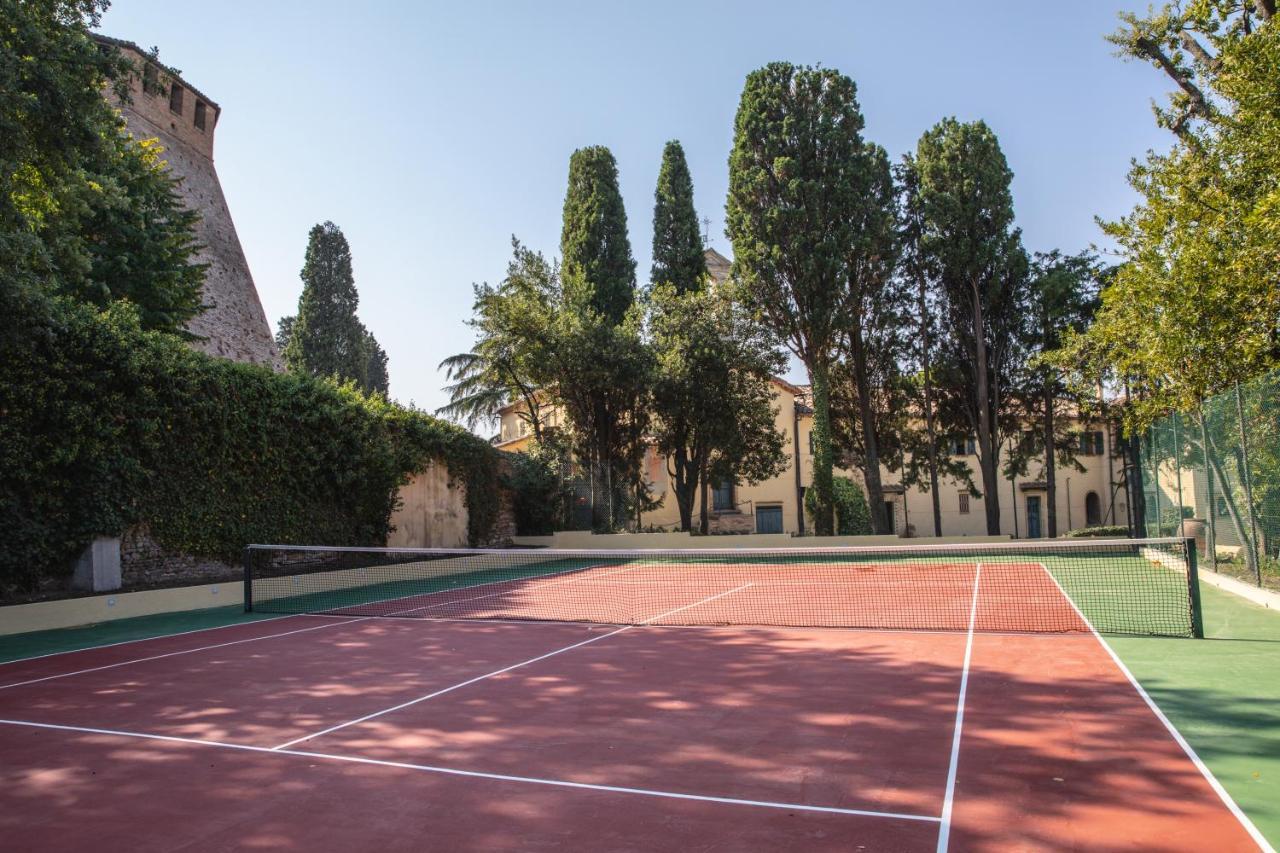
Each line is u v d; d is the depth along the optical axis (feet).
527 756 19.76
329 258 154.81
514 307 87.10
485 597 56.65
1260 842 13.75
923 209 97.66
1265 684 24.49
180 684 29.86
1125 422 65.82
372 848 14.65
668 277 101.96
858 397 99.35
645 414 94.17
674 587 60.75
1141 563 68.74
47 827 16.14
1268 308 44.98
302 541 63.82
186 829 15.84
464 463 87.66
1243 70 43.24
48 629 43.96
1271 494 38.78
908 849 13.84
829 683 26.55
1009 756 18.58
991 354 98.17
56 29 40.47
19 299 39.63
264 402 59.72
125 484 49.65
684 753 19.58
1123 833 14.25
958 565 73.31
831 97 90.27
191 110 126.00
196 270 79.92
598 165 101.09
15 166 38.68
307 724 23.50
